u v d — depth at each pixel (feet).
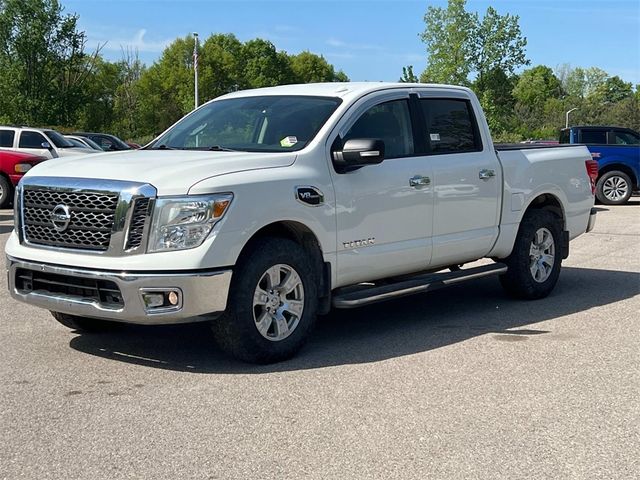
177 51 282.15
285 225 19.40
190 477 12.59
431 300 26.91
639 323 23.20
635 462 13.20
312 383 17.37
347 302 20.10
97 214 17.70
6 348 20.27
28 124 167.22
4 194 58.65
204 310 17.40
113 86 259.80
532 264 26.27
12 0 162.81
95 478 12.55
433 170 22.44
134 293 17.13
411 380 17.57
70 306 18.12
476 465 13.04
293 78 342.44
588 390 16.90
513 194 25.17
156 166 18.21
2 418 15.19
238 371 18.30
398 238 21.61
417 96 22.95
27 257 18.61
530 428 14.69
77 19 169.89
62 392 16.76
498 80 193.88
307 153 19.70
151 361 19.16
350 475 12.65
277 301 18.83
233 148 20.99
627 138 64.03
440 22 193.98
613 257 36.35
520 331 22.22
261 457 13.35
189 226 17.26
